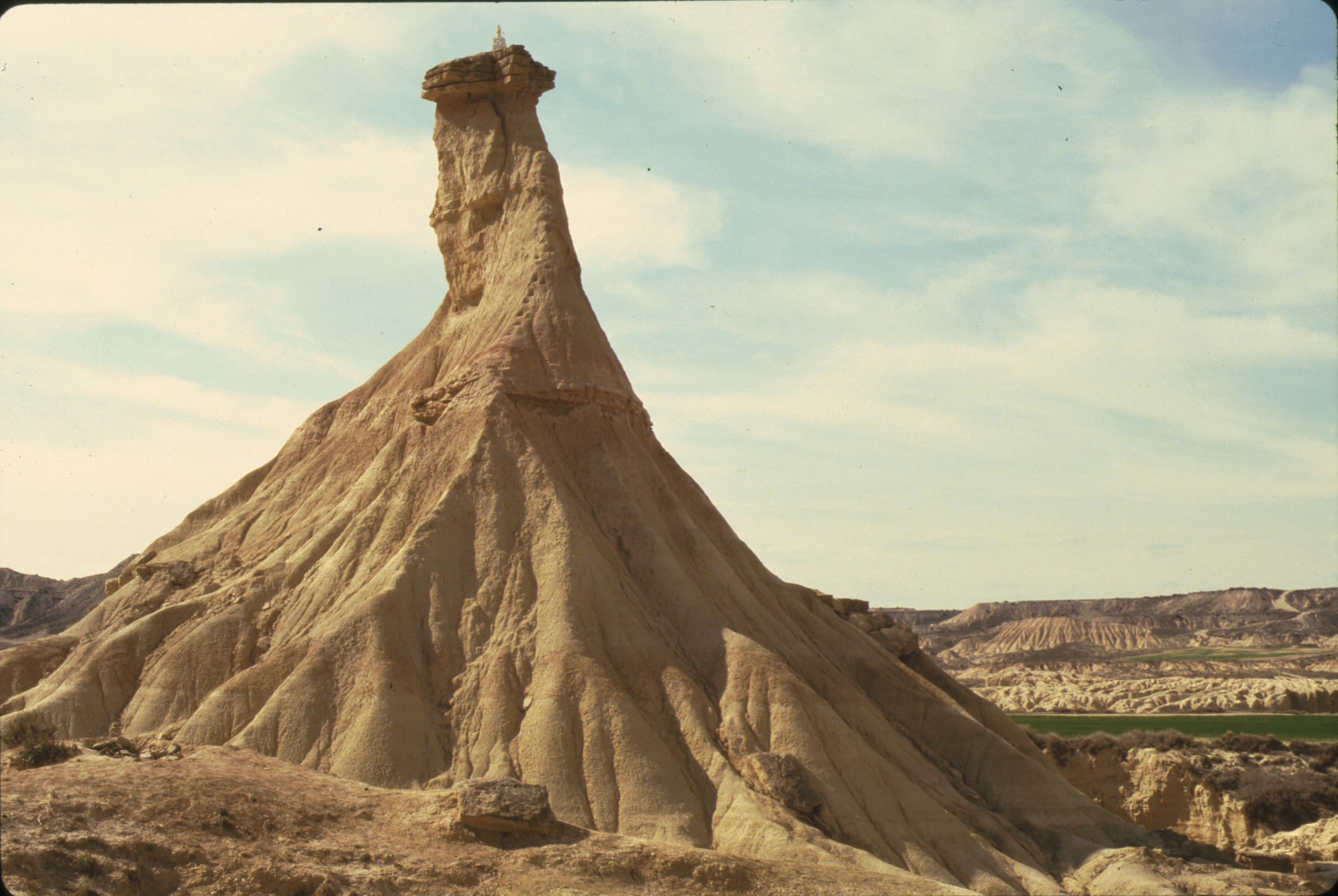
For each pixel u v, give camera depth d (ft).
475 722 143.02
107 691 155.74
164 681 153.99
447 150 215.92
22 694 161.79
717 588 174.19
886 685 180.55
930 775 160.15
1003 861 141.08
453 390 184.55
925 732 175.42
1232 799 204.44
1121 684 547.08
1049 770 170.81
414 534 163.32
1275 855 166.61
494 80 213.05
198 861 92.02
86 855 88.43
